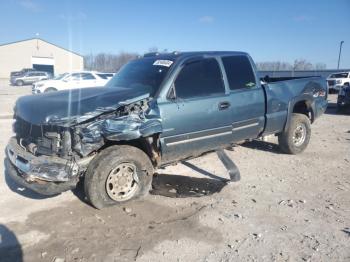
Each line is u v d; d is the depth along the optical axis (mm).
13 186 5168
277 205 4621
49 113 4117
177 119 4762
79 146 4141
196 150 5176
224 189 5184
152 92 4793
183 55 5223
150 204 4617
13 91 28719
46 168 4020
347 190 5195
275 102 6238
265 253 3490
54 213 4305
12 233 3818
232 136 5590
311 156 7062
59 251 3496
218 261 3355
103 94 4551
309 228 4004
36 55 55594
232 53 5797
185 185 5332
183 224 4078
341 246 3629
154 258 3396
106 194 4348
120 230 3924
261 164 6445
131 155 4457
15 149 4469
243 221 4160
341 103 14547
